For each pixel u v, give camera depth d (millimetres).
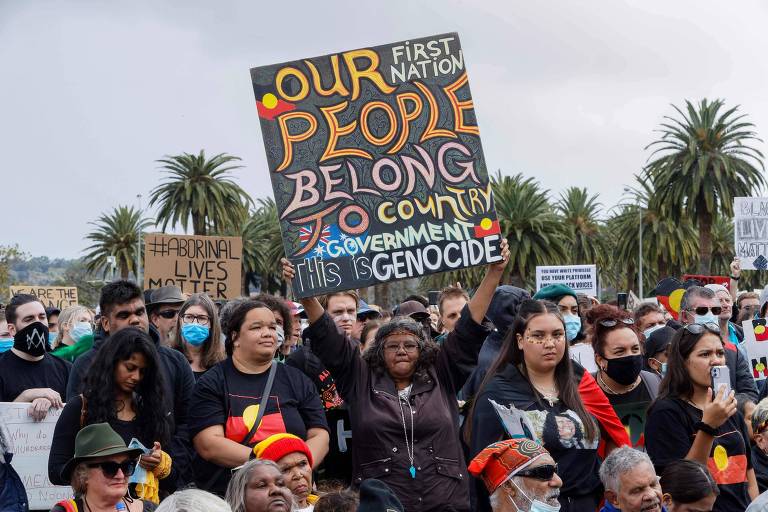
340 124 6449
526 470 4992
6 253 52219
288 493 4840
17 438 6758
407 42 6523
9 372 7312
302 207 6371
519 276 45188
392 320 6414
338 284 6309
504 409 5809
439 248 6371
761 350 9016
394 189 6418
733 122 40375
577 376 6289
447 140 6461
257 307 6141
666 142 40969
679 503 5559
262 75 6461
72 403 5758
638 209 51031
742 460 6266
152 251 12625
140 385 5844
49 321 11156
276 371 6191
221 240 12781
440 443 6117
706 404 5949
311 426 6172
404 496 5961
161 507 4309
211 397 6000
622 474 5375
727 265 55312
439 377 6398
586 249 55125
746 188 40531
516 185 45531
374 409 6156
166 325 8133
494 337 7148
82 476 4949
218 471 5922
